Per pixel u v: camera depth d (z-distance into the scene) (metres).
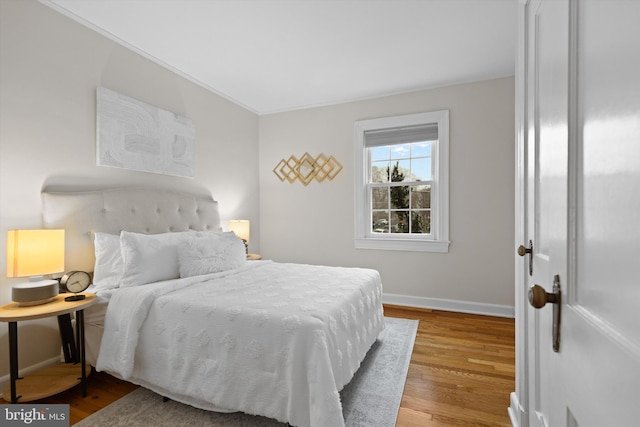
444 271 3.45
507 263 3.21
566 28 0.65
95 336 1.96
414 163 3.64
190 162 3.14
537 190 1.08
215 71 3.09
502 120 3.20
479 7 2.15
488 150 3.25
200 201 3.19
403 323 3.01
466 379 2.02
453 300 3.41
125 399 1.79
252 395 1.46
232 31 2.43
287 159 4.16
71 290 1.88
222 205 3.63
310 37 2.52
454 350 2.44
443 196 3.40
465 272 3.36
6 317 1.54
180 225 2.95
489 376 2.05
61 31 2.13
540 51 1.02
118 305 1.84
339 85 3.43
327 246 3.97
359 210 3.78
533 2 1.12
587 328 0.54
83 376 1.81
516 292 1.45
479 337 2.69
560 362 0.70
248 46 2.64
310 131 4.04
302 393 1.37
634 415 0.39
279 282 2.16
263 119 4.29
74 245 2.14
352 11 2.20
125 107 2.52
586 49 0.57
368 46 2.65
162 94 2.89
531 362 1.17
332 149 3.93
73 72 2.21
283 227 4.20
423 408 1.72
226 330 1.56
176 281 2.04
